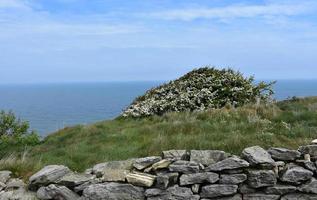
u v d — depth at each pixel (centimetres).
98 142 1285
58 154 1186
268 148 1070
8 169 1052
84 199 920
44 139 1466
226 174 920
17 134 1354
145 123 1527
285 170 924
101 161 1098
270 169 918
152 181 919
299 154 947
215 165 921
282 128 1229
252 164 923
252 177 909
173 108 1655
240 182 914
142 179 920
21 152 1224
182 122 1351
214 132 1232
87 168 1066
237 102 1642
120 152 1148
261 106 1484
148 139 1245
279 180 920
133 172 952
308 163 927
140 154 1127
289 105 1572
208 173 917
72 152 1175
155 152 1122
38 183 951
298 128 1214
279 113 1426
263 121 1295
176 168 925
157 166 938
